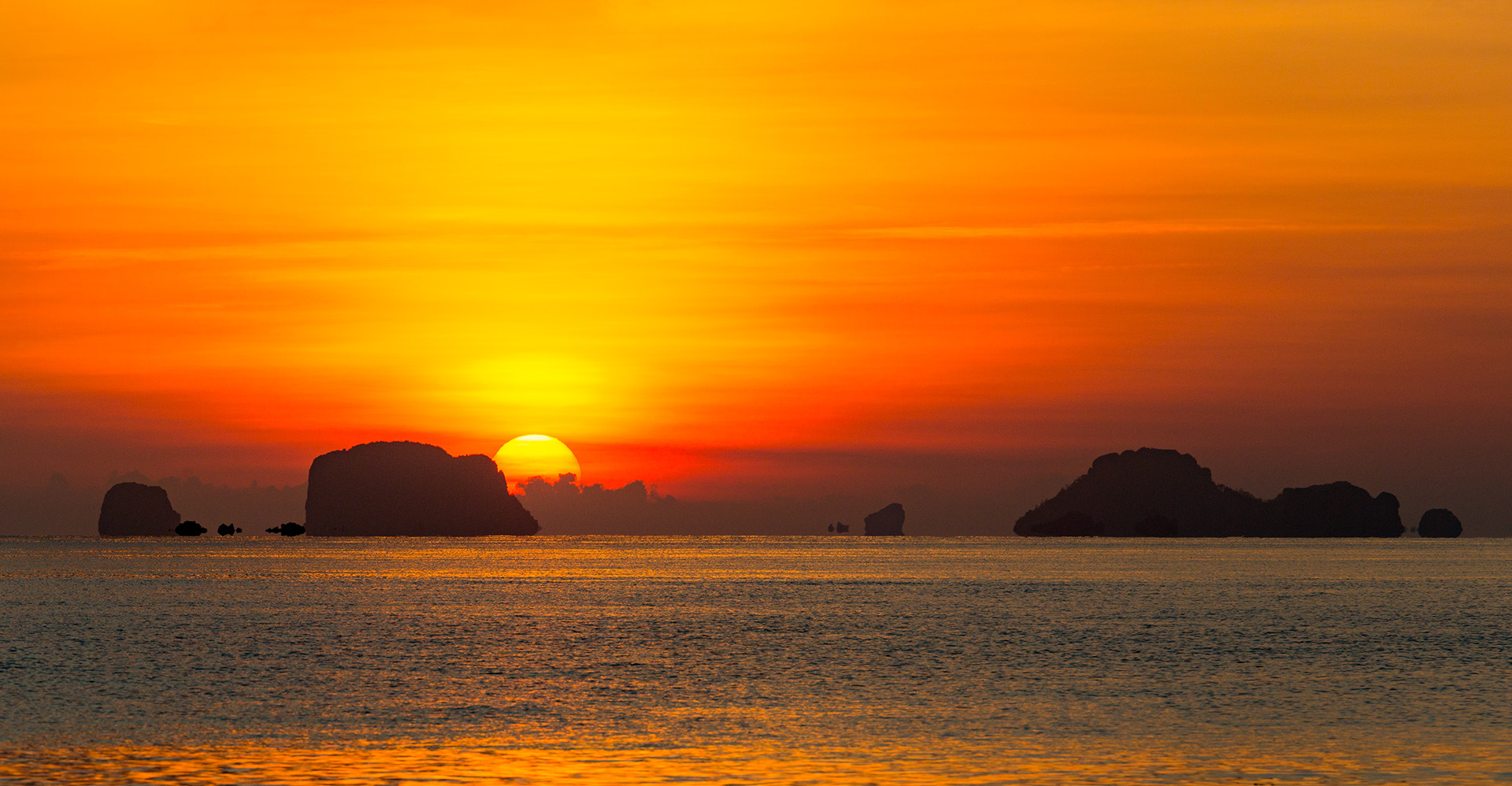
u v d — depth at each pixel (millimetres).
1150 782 44594
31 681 70375
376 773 45625
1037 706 61688
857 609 128500
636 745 51094
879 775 45594
